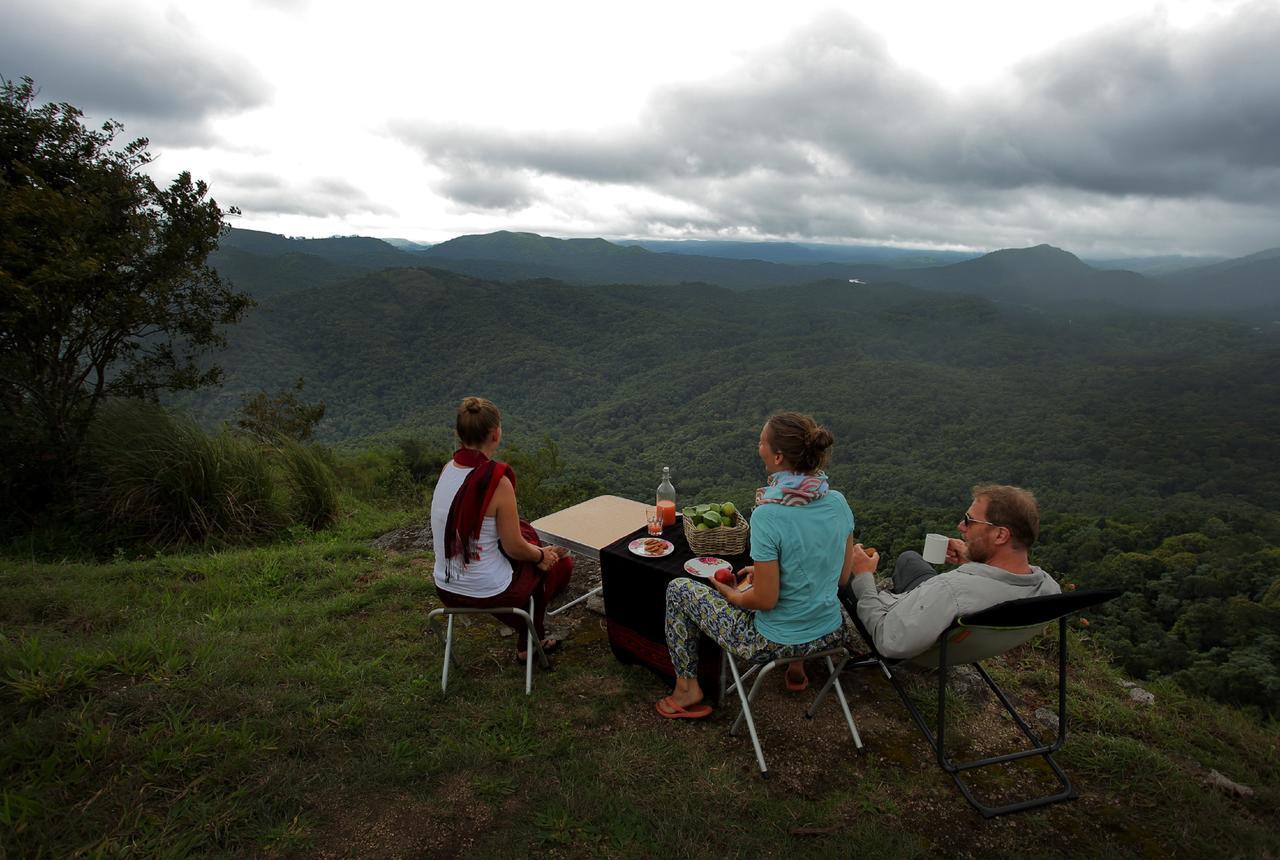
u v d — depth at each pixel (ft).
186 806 6.12
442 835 6.11
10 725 7.00
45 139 19.49
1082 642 12.04
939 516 127.44
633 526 10.93
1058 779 7.47
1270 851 6.53
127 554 17.06
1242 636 41.04
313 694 8.25
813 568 7.14
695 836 6.25
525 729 7.88
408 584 12.78
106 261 18.78
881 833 6.42
